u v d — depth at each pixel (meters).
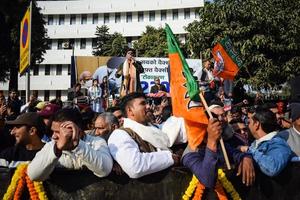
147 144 3.20
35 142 3.59
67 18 58.34
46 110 4.65
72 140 2.57
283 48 18.64
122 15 58.09
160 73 14.69
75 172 2.77
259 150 3.03
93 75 16.39
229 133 4.34
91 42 57.78
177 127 4.13
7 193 2.70
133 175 2.79
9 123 3.62
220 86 10.41
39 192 2.68
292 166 2.97
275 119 3.98
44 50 35.38
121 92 9.09
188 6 55.69
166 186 2.88
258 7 18.50
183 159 2.91
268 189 2.94
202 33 19.39
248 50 18.31
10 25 31.11
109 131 4.68
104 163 2.72
